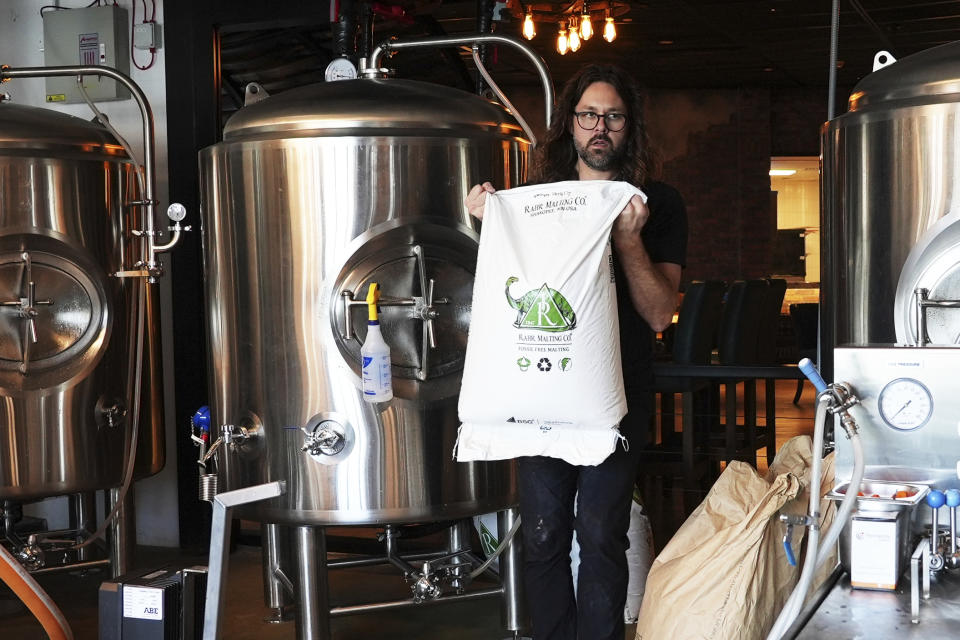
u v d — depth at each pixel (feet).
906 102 7.77
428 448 8.51
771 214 40.11
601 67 7.29
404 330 8.42
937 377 5.60
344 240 8.25
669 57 32.53
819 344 8.95
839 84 37.99
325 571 8.85
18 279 9.99
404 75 15.67
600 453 6.56
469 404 6.64
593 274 6.39
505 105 9.45
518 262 6.45
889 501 5.43
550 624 7.38
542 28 27.12
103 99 13.26
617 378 6.59
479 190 6.91
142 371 11.02
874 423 5.72
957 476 5.59
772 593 7.45
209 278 9.02
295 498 8.48
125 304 10.66
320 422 8.37
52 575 12.19
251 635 9.91
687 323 16.31
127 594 7.59
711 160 38.65
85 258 10.26
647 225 7.27
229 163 8.60
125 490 10.73
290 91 8.89
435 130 8.43
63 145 10.15
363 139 8.21
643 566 9.88
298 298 8.36
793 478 7.48
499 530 9.66
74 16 13.26
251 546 13.30
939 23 27.68
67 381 10.25
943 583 5.50
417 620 10.42
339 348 8.30
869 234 8.03
